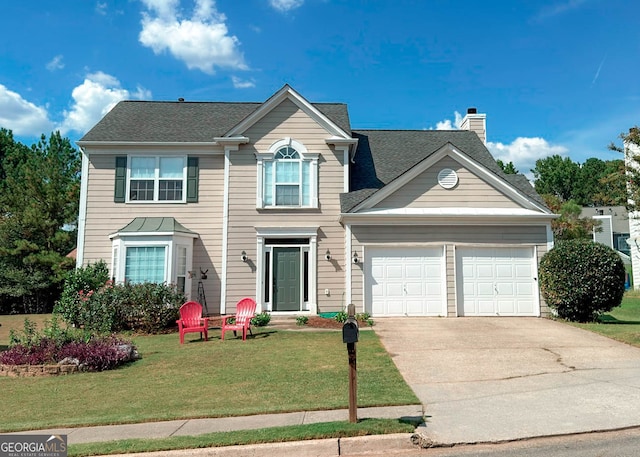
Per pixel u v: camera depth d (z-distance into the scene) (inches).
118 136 632.4
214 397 264.2
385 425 202.8
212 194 631.8
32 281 781.9
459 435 196.5
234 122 686.5
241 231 611.8
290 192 620.1
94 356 340.8
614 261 498.9
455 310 558.9
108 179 630.5
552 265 518.3
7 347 449.4
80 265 609.0
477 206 578.2
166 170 636.7
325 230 613.6
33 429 219.3
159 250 573.3
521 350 363.9
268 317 537.0
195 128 665.6
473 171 583.5
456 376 291.6
